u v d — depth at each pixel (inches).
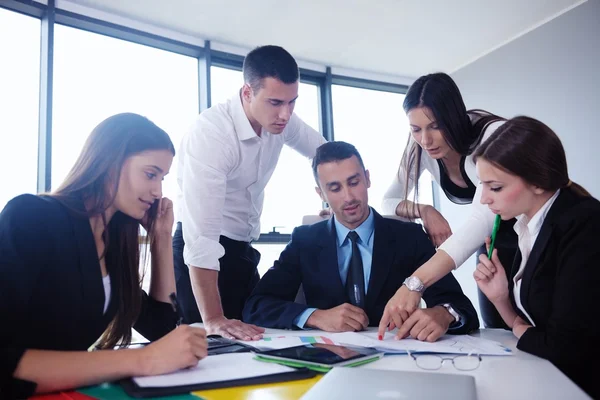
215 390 27.7
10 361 27.8
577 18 146.6
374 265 60.0
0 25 118.3
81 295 35.4
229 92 161.0
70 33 130.3
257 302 59.2
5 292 30.7
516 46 164.9
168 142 41.2
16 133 117.0
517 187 41.6
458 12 147.7
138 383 27.8
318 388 24.8
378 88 193.2
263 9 138.5
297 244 64.8
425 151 72.2
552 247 40.0
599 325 34.9
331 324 51.1
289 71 64.7
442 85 62.5
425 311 45.3
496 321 69.8
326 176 59.6
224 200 67.5
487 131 61.1
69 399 26.7
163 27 143.6
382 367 33.0
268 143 75.3
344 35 157.3
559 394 25.4
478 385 27.8
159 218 48.4
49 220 34.6
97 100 130.6
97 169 38.4
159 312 47.1
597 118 141.9
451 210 189.3
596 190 142.2
